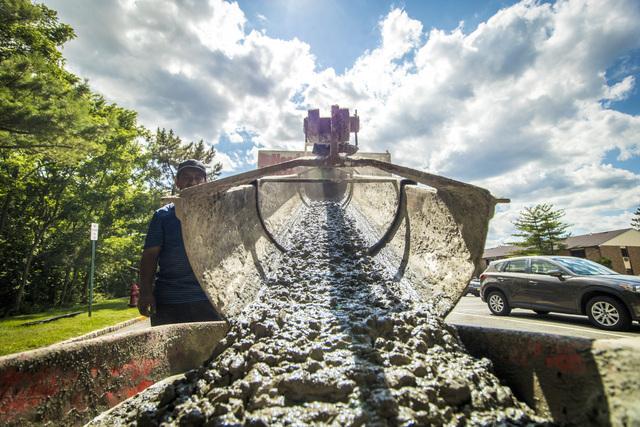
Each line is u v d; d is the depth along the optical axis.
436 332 1.81
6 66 6.35
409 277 2.91
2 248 18.31
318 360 1.59
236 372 1.53
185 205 2.06
